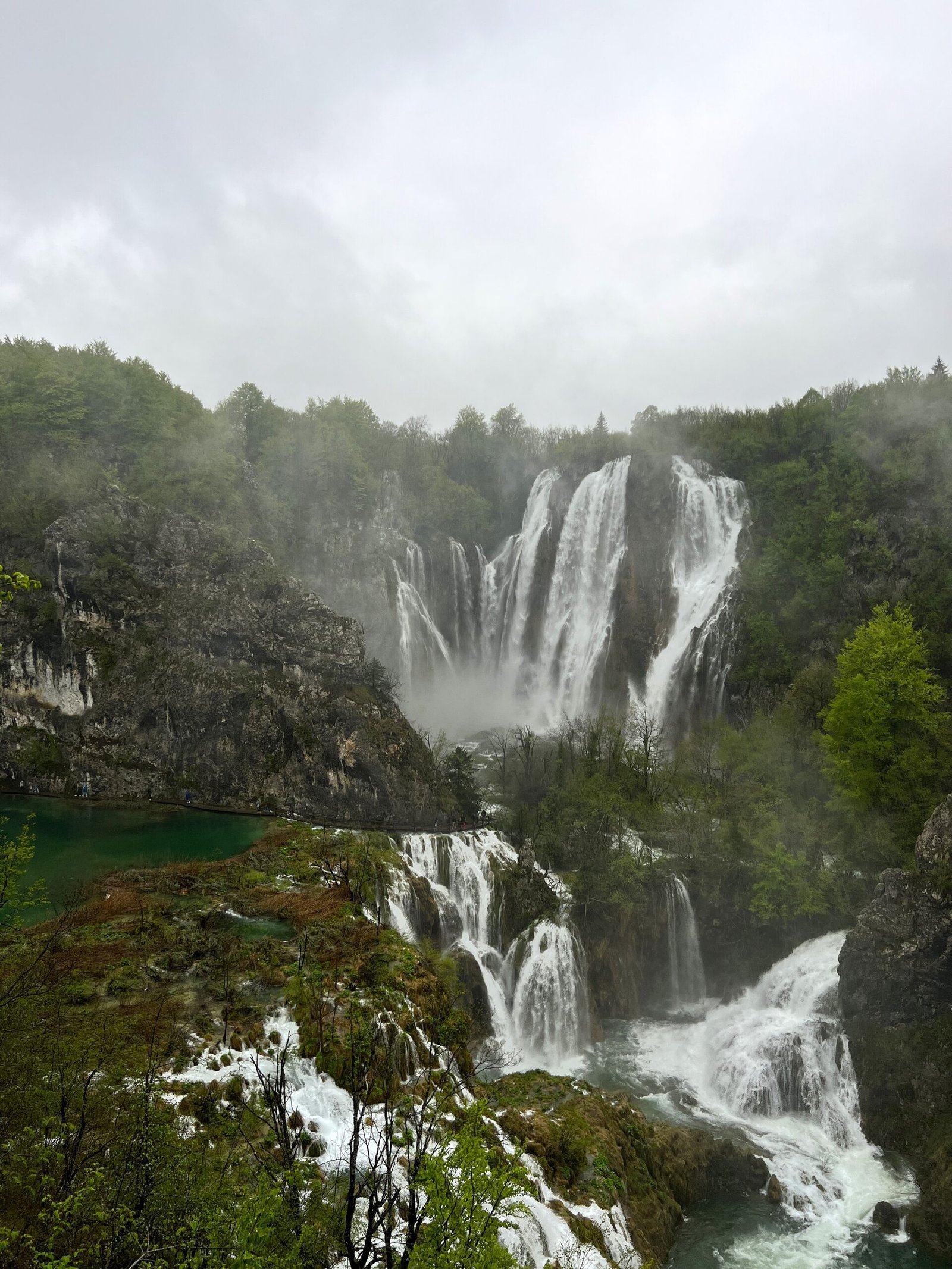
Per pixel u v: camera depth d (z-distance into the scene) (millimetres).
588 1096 43188
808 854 61219
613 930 60062
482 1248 15914
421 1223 17766
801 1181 42188
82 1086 24125
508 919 59562
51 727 79062
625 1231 33875
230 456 101000
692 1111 47812
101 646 80812
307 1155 26578
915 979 47500
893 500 94125
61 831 63531
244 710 76562
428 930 55156
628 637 112000
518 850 65688
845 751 64688
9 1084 21750
